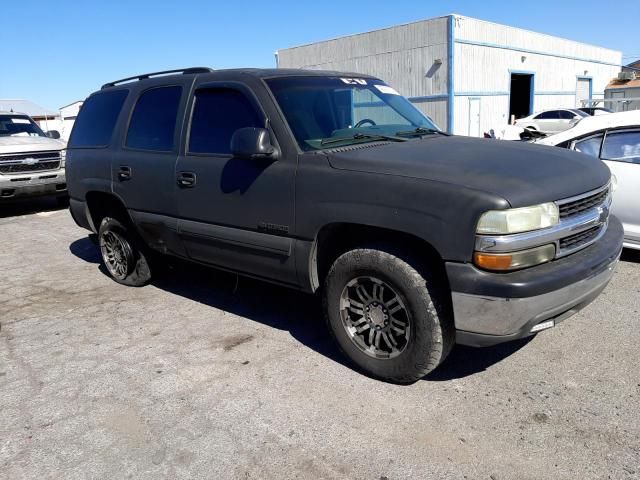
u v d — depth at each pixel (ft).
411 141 12.07
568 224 9.41
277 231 11.52
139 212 15.34
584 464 8.29
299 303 15.57
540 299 8.84
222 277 18.26
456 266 8.98
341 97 13.08
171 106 14.35
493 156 10.55
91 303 16.38
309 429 9.45
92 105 17.93
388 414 9.79
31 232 27.94
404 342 10.33
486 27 77.82
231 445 9.12
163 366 12.03
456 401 10.11
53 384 11.44
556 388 10.41
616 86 123.24
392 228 9.59
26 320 15.19
